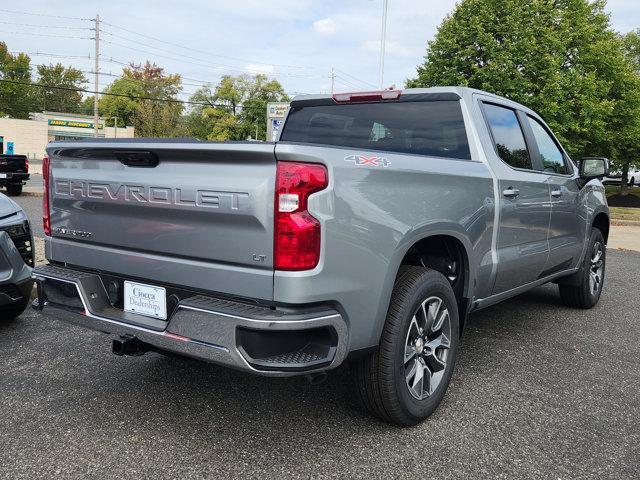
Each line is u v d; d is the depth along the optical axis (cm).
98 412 312
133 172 274
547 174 453
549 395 349
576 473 260
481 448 280
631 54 4628
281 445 279
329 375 372
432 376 314
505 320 523
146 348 287
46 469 254
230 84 8288
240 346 234
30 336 441
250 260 239
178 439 284
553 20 2550
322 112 436
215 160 246
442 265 348
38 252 704
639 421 315
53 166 317
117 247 289
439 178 306
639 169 4222
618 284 722
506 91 2373
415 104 394
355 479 251
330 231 239
